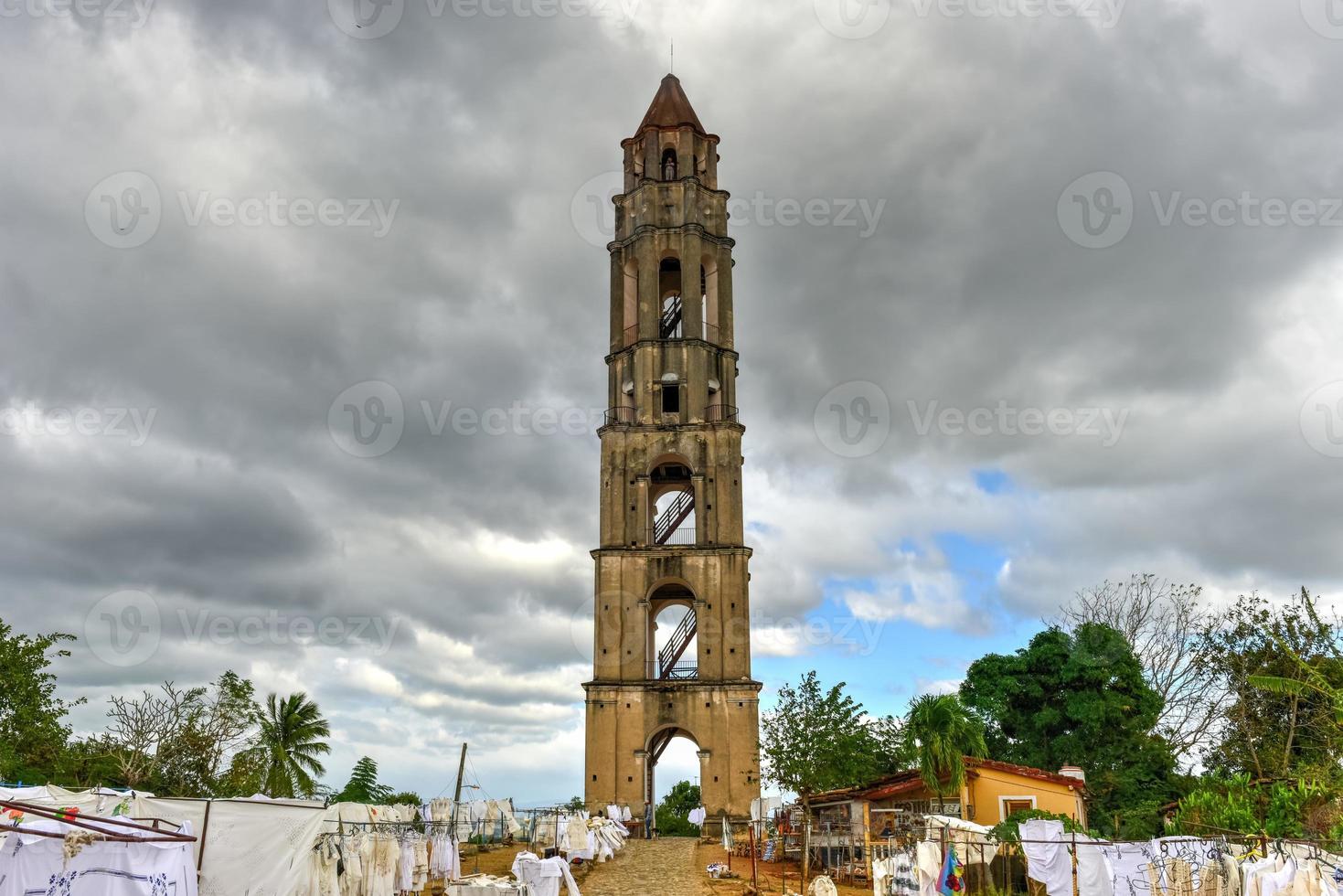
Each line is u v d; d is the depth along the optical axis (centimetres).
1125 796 5331
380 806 3738
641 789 5856
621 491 6475
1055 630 5916
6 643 4838
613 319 6988
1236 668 5916
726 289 7025
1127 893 2583
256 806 2408
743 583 6238
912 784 4372
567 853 4162
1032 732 5722
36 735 4838
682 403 6631
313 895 2509
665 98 7450
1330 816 3425
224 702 6384
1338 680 5225
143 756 6000
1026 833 2706
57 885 1609
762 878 3888
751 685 5984
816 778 5691
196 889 1756
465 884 2622
